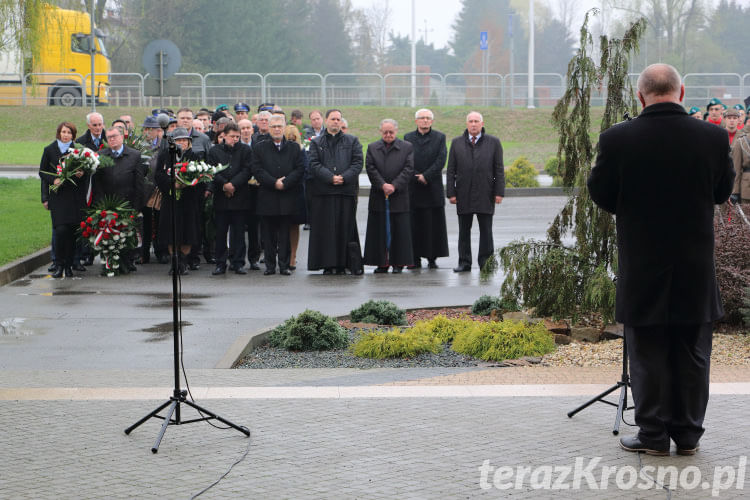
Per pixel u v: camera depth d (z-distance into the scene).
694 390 5.67
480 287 12.59
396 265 13.72
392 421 6.37
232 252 13.85
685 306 5.59
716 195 5.72
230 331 9.80
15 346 9.11
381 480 5.27
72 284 12.83
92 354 8.78
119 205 13.41
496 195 13.84
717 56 70.94
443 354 8.73
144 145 14.72
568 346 8.80
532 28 46.12
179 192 13.22
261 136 13.80
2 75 39.22
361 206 22.55
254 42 65.88
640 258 5.62
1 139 38.03
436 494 5.07
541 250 9.58
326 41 82.25
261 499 4.99
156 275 13.63
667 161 5.54
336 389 7.19
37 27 21.94
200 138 14.27
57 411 6.60
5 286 12.65
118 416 6.49
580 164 9.37
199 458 5.64
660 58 65.94
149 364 8.39
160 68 17.11
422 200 14.08
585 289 9.10
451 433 6.11
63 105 40.03
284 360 8.57
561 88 45.38
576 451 5.77
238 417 6.47
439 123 42.28
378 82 44.59
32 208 19.83
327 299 11.70
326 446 5.86
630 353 5.82
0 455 5.69
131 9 63.19
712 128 5.59
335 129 13.56
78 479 5.29
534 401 6.87
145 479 5.29
